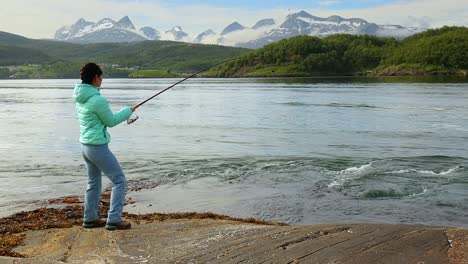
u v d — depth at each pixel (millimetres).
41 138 20516
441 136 19812
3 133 22266
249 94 58156
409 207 9531
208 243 6035
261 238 5984
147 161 14781
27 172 13195
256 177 12297
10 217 8516
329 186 11203
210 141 19312
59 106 41344
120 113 7180
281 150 16719
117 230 7152
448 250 5047
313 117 28828
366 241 5480
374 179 11766
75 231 7254
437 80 95938
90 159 7145
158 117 30359
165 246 6105
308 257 5113
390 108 33812
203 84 105375
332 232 5953
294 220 8812
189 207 9703
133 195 10688
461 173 12297
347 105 37469
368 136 20156
